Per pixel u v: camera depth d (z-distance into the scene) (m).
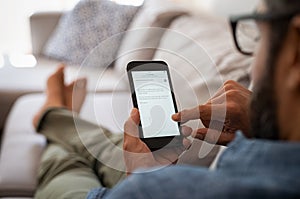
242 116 0.99
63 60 2.92
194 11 2.82
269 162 0.57
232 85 1.06
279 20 0.58
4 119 2.51
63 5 3.73
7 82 2.56
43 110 1.74
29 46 3.70
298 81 0.58
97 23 2.82
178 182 0.59
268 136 0.63
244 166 0.58
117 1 3.13
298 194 0.54
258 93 0.63
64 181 1.36
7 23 3.74
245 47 1.13
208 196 0.56
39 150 1.75
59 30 3.06
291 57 0.57
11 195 1.55
